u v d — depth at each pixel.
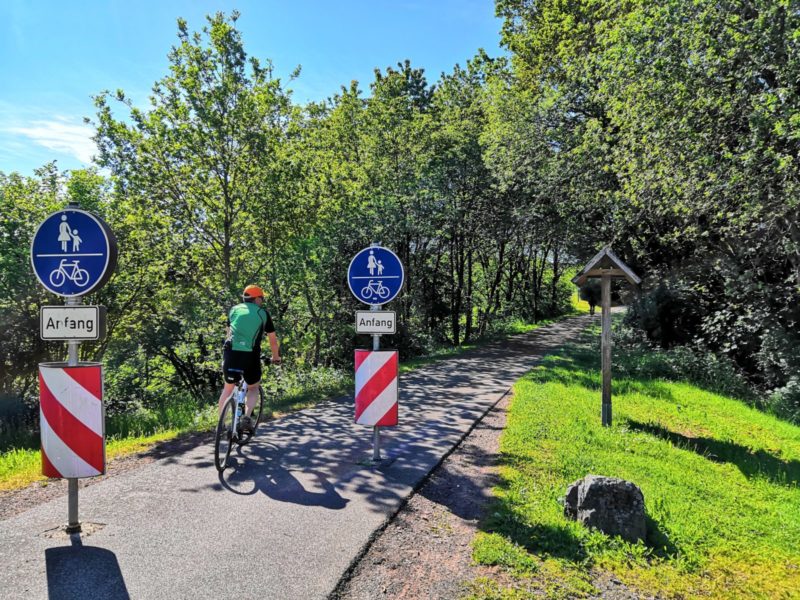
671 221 15.66
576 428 7.39
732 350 14.97
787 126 8.46
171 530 3.88
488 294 33.38
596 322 39.06
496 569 3.47
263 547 3.63
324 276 15.09
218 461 5.09
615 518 4.07
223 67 12.45
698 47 10.04
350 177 19.27
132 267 14.69
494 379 12.18
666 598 3.38
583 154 16.14
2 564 3.34
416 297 24.44
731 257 14.83
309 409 8.65
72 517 3.82
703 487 5.63
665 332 16.62
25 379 14.18
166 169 12.38
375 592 3.15
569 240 20.81
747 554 4.17
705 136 10.04
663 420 8.70
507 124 18.78
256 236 13.71
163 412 9.82
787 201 9.59
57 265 3.78
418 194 20.03
